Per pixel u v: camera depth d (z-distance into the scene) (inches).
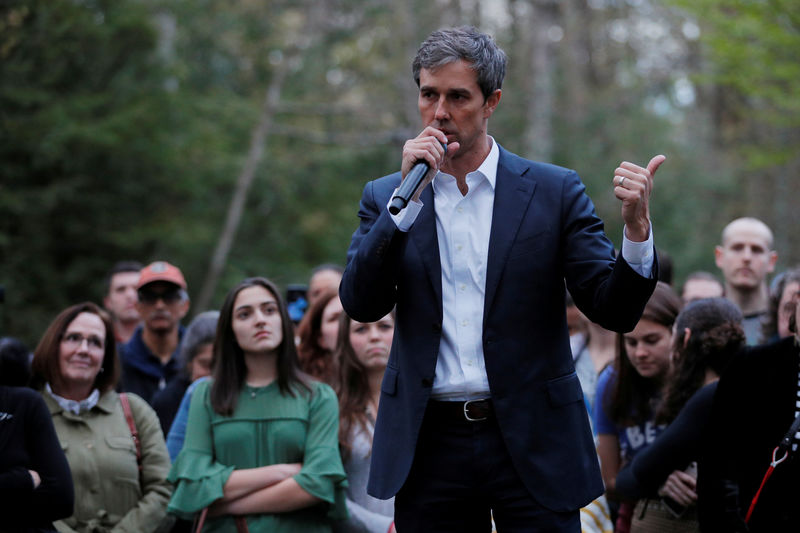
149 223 979.3
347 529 266.4
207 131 1054.4
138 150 942.4
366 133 1217.4
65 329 277.1
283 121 1187.3
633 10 1216.8
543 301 174.2
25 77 898.1
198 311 1019.3
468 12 1165.1
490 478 173.9
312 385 268.7
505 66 176.6
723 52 599.2
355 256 173.5
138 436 280.7
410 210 170.1
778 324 287.7
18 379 260.8
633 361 264.5
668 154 1189.1
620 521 268.7
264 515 253.4
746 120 1135.6
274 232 1098.7
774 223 1200.8
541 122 1032.8
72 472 267.4
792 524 201.0
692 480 241.4
